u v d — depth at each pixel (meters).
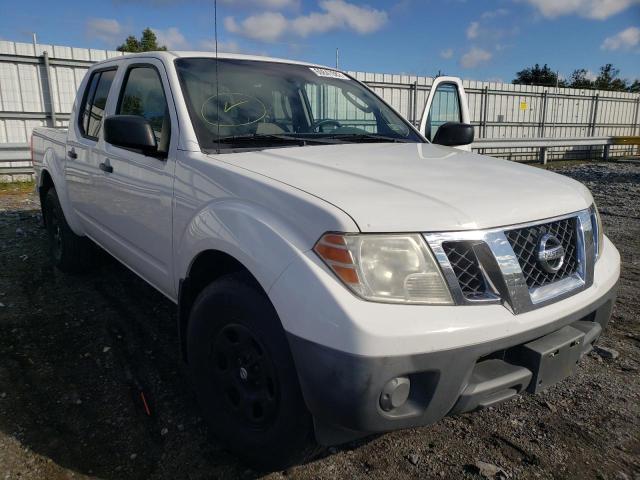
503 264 1.88
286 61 3.54
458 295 1.79
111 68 3.78
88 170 3.67
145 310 3.87
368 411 1.67
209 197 2.32
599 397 2.81
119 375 2.97
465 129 3.77
